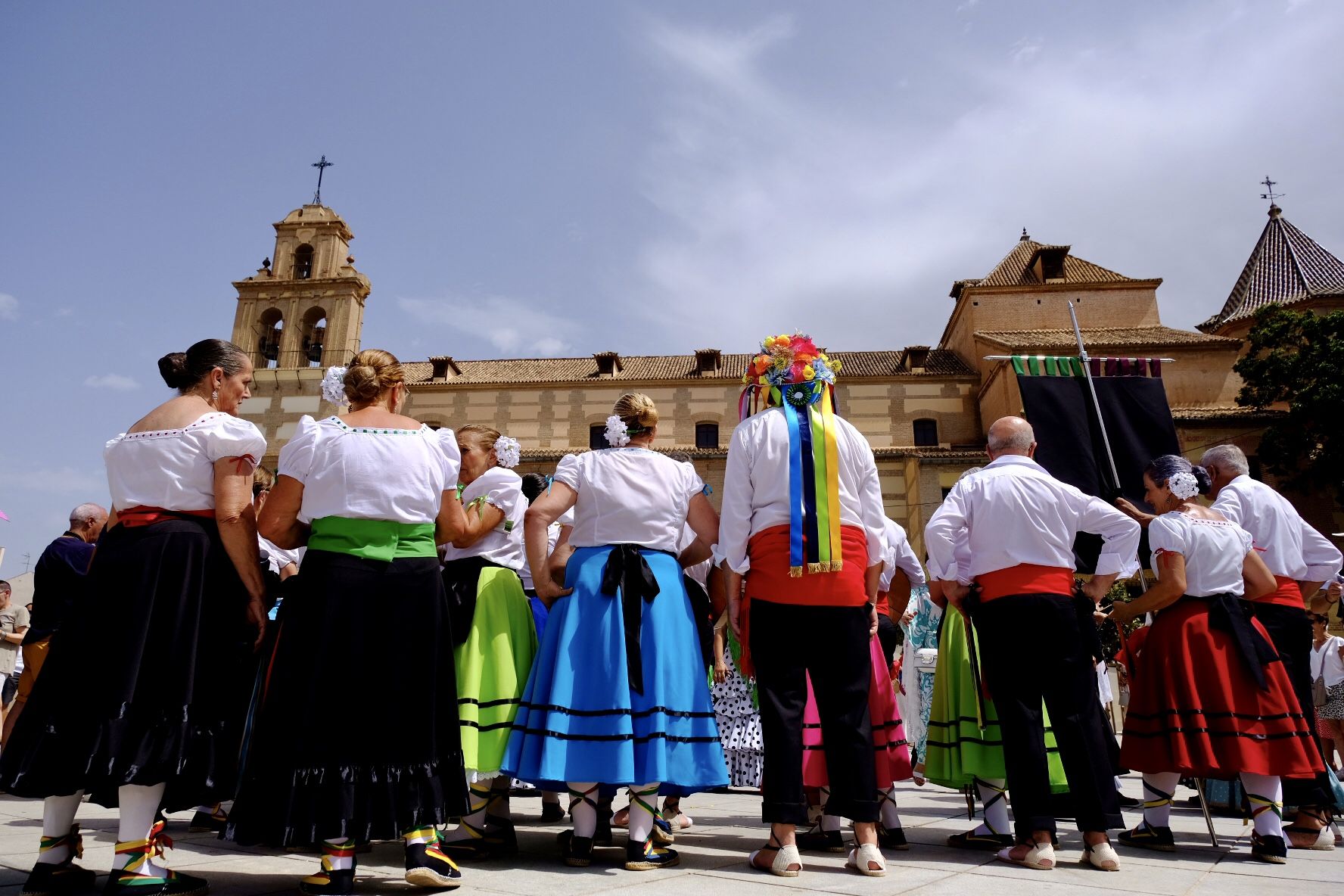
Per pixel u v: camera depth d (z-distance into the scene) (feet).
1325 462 81.46
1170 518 14.75
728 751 17.37
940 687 15.53
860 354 116.47
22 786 8.66
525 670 13.43
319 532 10.15
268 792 9.13
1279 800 13.06
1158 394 24.08
